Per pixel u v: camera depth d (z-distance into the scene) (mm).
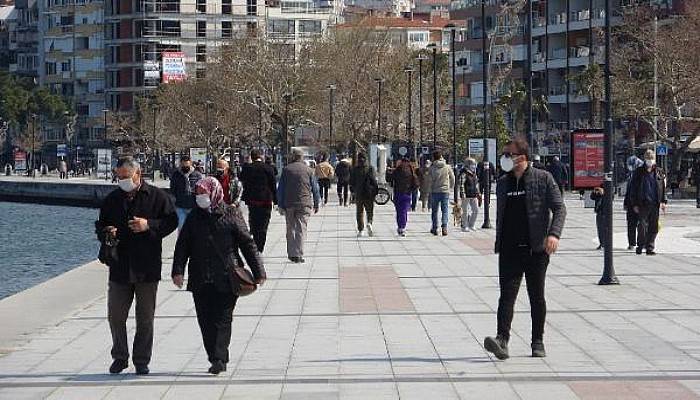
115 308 12195
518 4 94000
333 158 87125
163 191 12297
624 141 79750
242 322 15969
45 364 12852
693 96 63625
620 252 27359
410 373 11977
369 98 90562
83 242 49938
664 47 63438
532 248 12555
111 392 11219
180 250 12086
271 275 22547
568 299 18109
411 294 19219
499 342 12570
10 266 38156
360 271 23312
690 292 18984
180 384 11578
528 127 35219
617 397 10609
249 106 94938
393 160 74750
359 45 93875
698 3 65438
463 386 11242
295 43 113250
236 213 12180
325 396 10852
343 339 14375
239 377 11883
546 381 11438
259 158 25922
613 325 15273
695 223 38625
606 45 21016
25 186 96562
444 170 33781
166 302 18344
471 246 29797
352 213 47719
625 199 26984
